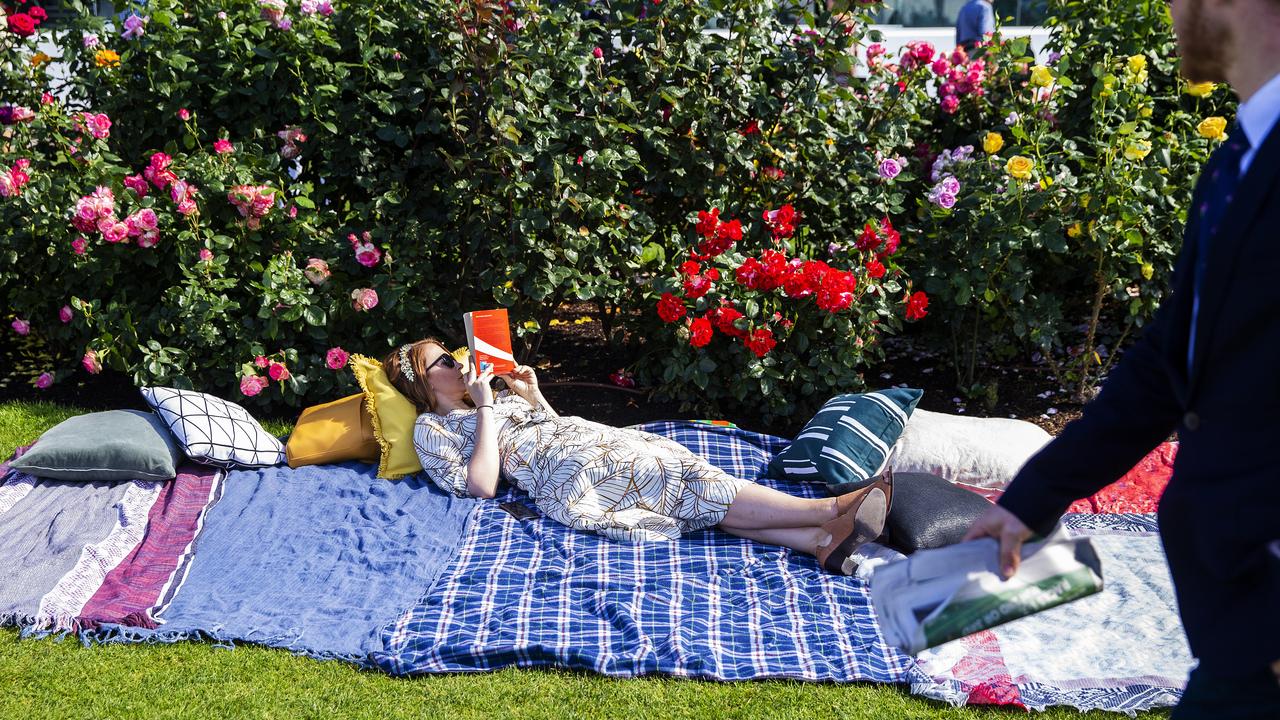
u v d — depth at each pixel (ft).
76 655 10.16
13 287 17.95
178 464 14.14
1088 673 9.72
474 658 10.11
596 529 12.45
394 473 14.14
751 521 12.28
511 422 13.93
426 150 16.65
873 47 18.04
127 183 16.21
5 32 18.12
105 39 17.84
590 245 16.30
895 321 16.55
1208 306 4.89
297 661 10.14
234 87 16.49
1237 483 4.77
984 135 18.34
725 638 10.48
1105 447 5.69
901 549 11.80
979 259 16.06
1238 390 4.78
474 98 16.08
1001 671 9.77
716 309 15.92
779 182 17.16
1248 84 5.02
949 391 18.03
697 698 9.62
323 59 16.21
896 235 16.29
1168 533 5.27
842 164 17.25
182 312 15.80
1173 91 18.17
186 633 10.44
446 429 13.93
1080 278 18.97
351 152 16.61
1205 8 5.04
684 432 15.17
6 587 11.00
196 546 12.25
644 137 16.30
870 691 9.70
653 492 12.60
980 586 5.49
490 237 16.58
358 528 12.68
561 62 16.05
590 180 16.34
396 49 16.44
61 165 17.75
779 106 16.81
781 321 16.14
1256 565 4.72
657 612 10.85
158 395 14.08
